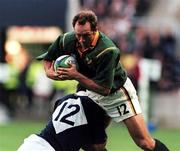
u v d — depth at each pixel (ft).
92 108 78.89
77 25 72.49
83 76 73.26
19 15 201.98
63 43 75.97
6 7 201.67
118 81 75.72
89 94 78.84
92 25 72.59
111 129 161.79
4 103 193.67
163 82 186.60
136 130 77.71
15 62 195.93
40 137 77.61
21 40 205.05
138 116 77.61
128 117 77.46
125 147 127.03
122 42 192.54
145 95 156.35
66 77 73.46
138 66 165.48
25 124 171.83
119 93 76.69
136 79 164.45
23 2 201.36
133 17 200.95
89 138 79.66
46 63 78.13
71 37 75.46
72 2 196.44
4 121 183.21
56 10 199.82
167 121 178.70
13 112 193.47
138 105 78.02
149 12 204.33
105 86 73.26
